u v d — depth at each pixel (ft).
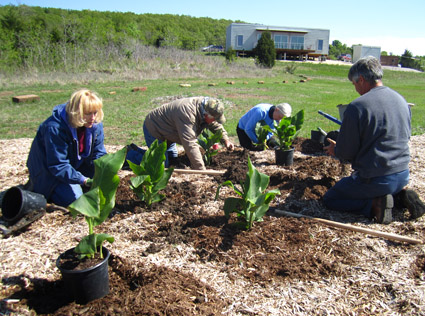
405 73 126.21
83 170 12.82
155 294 7.38
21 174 15.60
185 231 9.93
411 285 7.74
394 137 9.93
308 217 10.72
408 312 7.00
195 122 14.28
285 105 16.80
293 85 67.26
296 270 8.29
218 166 16.15
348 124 10.03
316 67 129.18
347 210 11.27
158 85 56.75
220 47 203.72
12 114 32.22
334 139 17.53
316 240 9.56
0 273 8.14
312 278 8.10
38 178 11.37
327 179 13.70
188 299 7.34
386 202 10.18
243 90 54.54
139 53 88.74
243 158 17.26
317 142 19.70
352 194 10.80
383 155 9.89
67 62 74.13
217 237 9.53
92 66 76.38
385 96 10.03
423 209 10.48
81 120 9.98
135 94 46.34
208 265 8.54
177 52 101.45
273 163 16.37
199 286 7.74
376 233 9.70
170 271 8.18
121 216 11.02
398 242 9.42
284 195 12.48
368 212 10.78
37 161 11.17
